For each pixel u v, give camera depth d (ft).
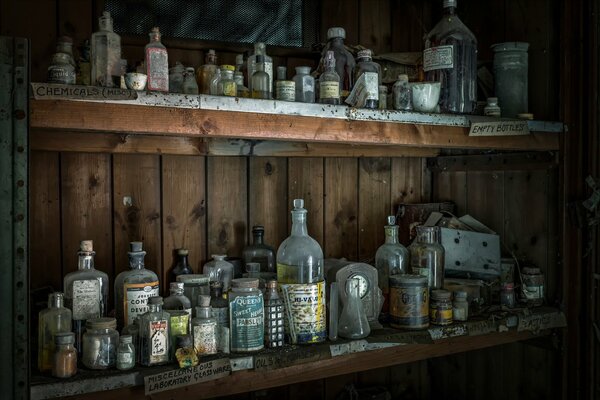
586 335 5.97
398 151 7.05
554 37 6.13
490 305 6.10
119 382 4.09
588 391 5.95
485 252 6.30
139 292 4.77
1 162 3.56
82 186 5.56
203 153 5.87
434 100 5.37
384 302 5.76
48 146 5.20
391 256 5.84
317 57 6.61
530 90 6.39
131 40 5.65
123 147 5.48
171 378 4.21
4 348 3.60
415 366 7.58
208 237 6.17
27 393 3.66
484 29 6.89
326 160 6.83
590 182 5.87
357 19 6.88
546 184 6.26
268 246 6.17
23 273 3.63
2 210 3.57
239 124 4.34
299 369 4.77
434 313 5.41
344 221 6.97
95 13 5.53
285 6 6.47
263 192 6.45
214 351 4.58
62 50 4.60
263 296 4.84
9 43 3.55
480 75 6.48
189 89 4.88
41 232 5.40
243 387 4.55
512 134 5.64
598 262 5.90
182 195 6.03
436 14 7.43
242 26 6.25
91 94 3.80
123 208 5.75
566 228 6.05
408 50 7.25
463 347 5.56
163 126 4.05
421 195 7.53
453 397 7.43
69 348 4.08
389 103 5.62
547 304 6.23
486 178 6.93
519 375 6.61
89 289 4.60
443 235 6.45
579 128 5.98
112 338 4.26
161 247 5.94
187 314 4.50
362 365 5.04
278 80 4.93
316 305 4.91
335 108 4.75
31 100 3.64
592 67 5.86
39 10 5.31
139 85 4.02
